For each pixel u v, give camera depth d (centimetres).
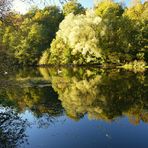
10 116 1884
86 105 2105
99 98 2305
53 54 5703
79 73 4062
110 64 4578
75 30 4700
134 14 5606
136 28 4306
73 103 2188
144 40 4209
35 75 4022
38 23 7012
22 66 6394
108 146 1339
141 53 4219
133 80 3023
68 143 1384
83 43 4666
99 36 4569
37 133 1536
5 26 1969
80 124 1656
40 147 1347
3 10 1750
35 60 6431
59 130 1570
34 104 2192
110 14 4831
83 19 4750
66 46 5400
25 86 2956
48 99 2358
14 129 1612
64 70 4644
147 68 3900
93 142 1383
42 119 1789
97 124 1644
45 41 6688
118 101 2169
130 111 1878
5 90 2697
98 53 4566
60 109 2022
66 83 3147
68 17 5166
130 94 2373
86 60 4909
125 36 4350
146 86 2656
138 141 1386
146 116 1756
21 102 2262
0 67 2327
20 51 6266
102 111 1912
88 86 2881
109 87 2744
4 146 1374
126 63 4297
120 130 1535
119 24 4506
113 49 4459
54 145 1363
